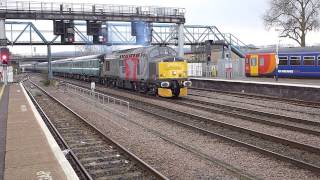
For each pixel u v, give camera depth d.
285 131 16.48
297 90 28.64
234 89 36.34
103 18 43.66
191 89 40.28
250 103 26.69
